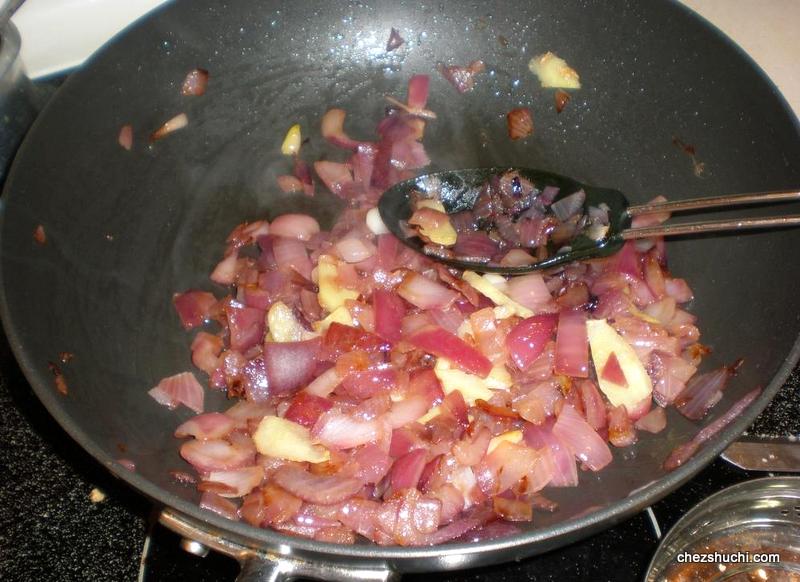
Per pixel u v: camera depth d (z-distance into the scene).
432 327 0.32
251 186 0.36
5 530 0.30
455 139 0.37
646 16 0.33
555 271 0.34
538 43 0.36
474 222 0.34
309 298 0.33
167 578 0.29
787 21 0.40
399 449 0.30
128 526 0.30
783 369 0.26
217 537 0.25
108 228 0.32
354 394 0.31
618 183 0.35
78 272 0.31
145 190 0.34
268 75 0.36
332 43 0.37
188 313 0.33
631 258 0.33
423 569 0.25
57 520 0.30
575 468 0.29
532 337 0.32
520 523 0.28
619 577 0.28
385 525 0.28
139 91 0.33
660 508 0.29
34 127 0.30
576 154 0.36
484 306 0.33
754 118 0.31
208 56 0.35
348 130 0.38
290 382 0.31
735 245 0.31
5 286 0.27
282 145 0.37
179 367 0.32
